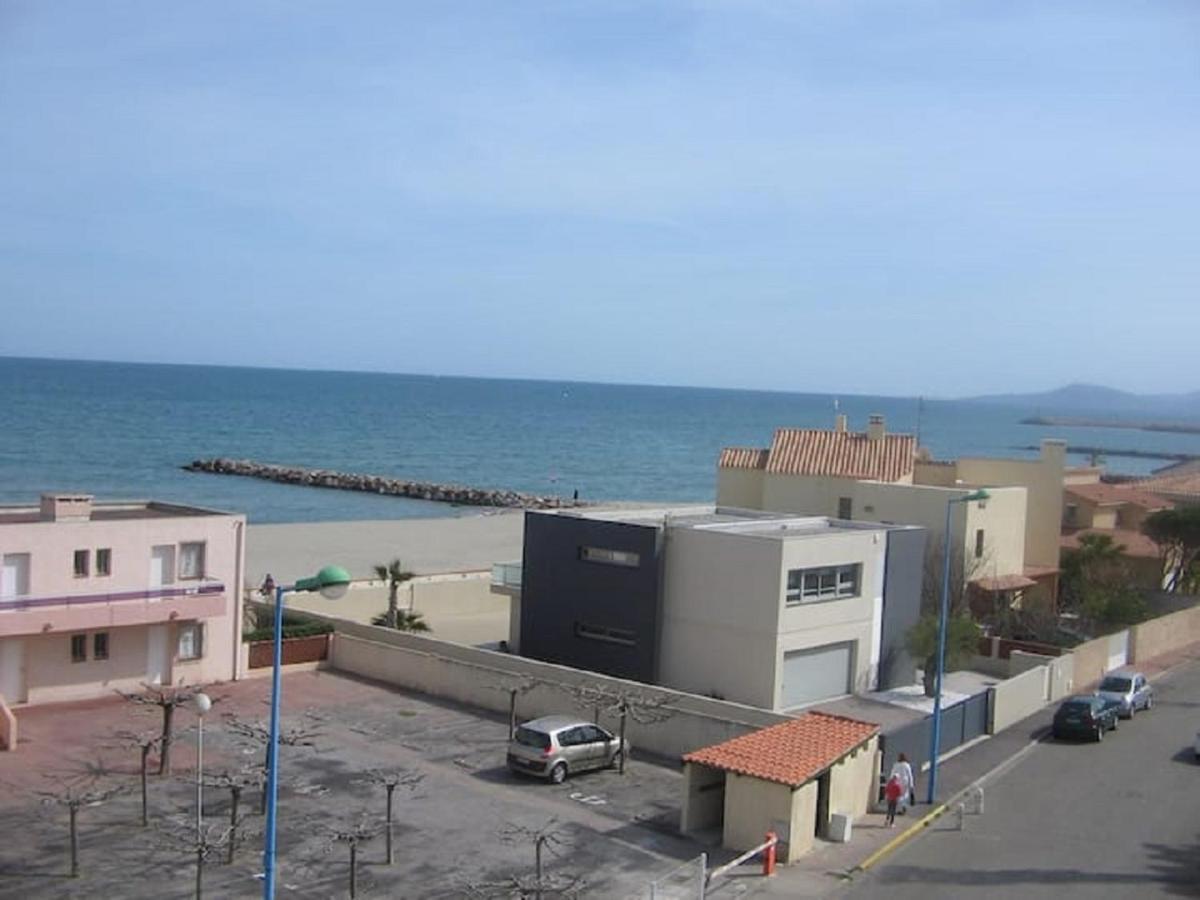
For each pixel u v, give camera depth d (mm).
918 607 47219
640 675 42812
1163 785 34688
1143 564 70625
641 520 47375
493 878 25266
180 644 41375
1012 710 42031
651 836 28453
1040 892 25688
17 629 36719
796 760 28328
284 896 24109
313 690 41750
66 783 30672
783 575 40250
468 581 59188
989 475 64625
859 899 24938
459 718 38656
